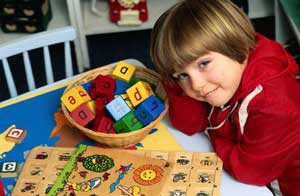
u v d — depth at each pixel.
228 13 0.99
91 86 1.17
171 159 1.06
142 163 1.04
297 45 1.84
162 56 0.99
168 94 1.13
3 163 1.08
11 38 2.14
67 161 1.06
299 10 1.67
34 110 1.20
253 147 1.03
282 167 1.07
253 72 1.03
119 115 1.08
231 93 1.03
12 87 1.35
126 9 2.16
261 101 1.01
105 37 2.36
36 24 2.12
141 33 2.37
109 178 1.01
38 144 1.12
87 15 2.21
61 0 2.28
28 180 1.03
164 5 2.24
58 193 0.99
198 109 1.12
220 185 1.03
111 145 1.09
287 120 1.02
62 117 1.18
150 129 1.10
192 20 0.97
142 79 1.21
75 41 2.11
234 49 0.98
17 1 2.07
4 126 1.16
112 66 1.22
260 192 1.02
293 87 1.11
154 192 0.98
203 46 0.95
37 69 2.18
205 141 1.13
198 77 0.98
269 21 2.29
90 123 1.12
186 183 1.01
